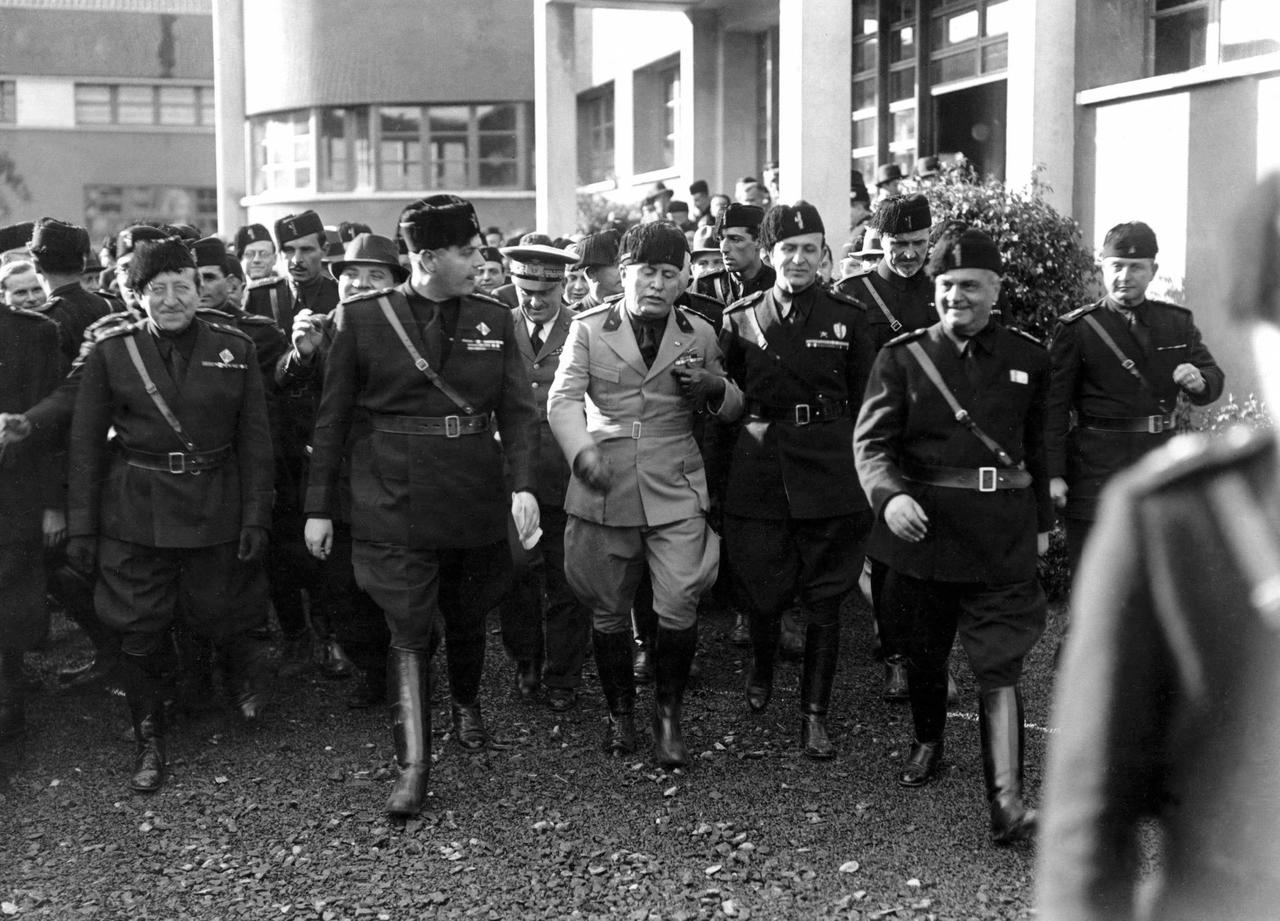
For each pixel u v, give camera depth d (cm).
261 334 661
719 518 605
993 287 454
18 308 568
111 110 4259
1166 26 948
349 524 585
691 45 1672
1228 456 137
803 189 1073
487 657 692
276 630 751
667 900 408
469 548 509
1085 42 957
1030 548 455
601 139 2148
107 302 655
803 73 1066
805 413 543
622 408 522
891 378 463
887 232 605
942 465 454
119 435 530
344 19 2570
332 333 621
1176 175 881
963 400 453
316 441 506
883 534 476
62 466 578
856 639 695
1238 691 135
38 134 4209
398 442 502
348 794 504
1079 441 621
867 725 568
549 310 634
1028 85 959
